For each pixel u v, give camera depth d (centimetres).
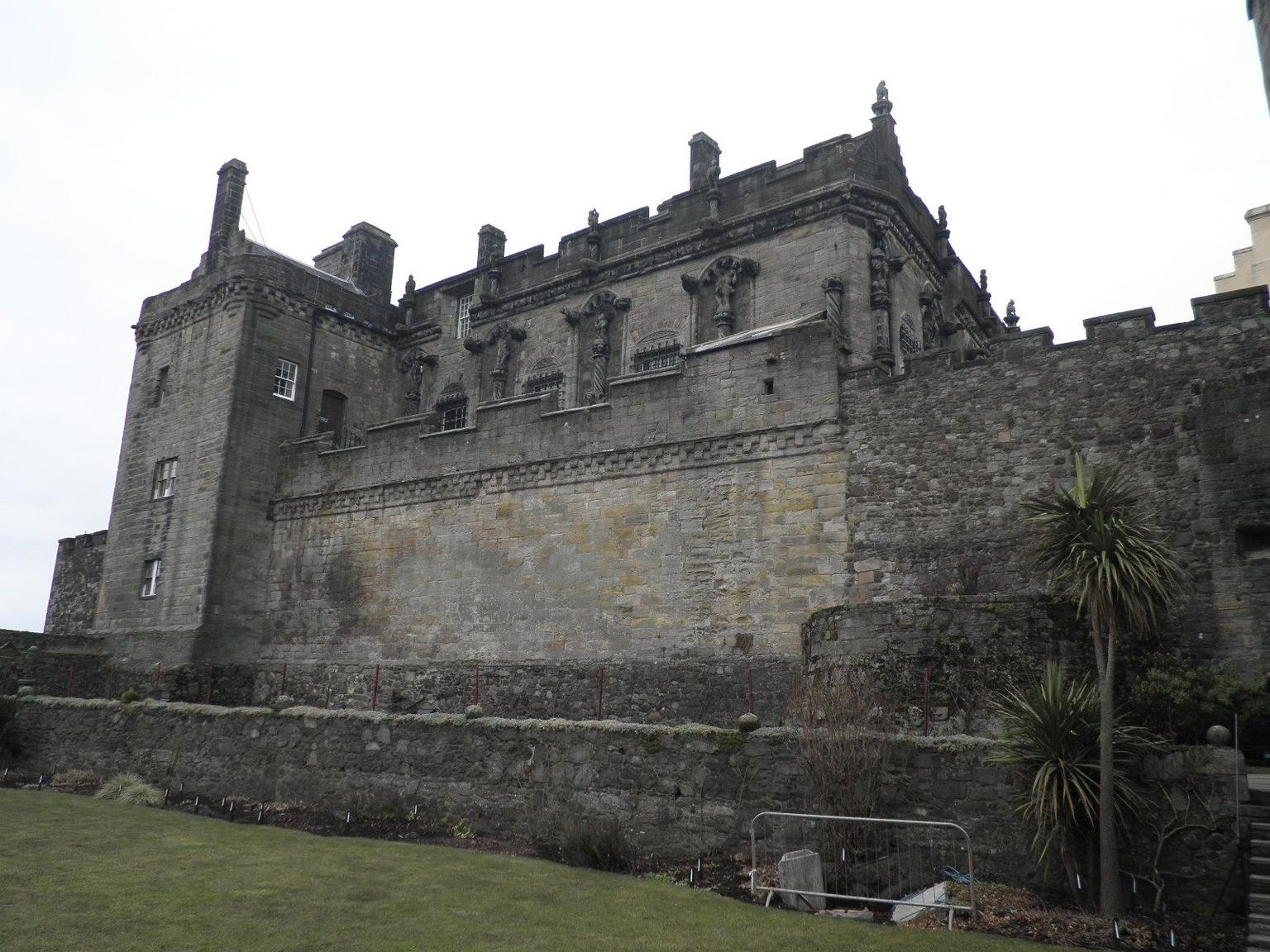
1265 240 3781
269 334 3197
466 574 2536
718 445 2178
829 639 1569
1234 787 1048
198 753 1912
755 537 2083
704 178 3005
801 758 1266
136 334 3528
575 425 2422
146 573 3144
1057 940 977
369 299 3619
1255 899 988
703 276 2830
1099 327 1802
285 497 3047
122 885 1093
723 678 2038
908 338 2722
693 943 921
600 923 986
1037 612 1391
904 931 988
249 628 2950
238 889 1090
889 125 2734
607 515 2311
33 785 1984
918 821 1073
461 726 1595
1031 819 1127
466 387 3394
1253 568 1488
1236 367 1658
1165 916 1027
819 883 1138
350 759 1705
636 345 2952
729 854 1279
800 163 2714
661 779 1366
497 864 1272
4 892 1043
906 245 2775
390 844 1415
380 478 2808
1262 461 1518
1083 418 1777
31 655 2908
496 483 2536
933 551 1869
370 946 884
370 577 2753
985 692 1376
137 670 2959
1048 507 1264
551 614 2341
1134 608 1134
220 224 3412
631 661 2177
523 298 3294
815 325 2117
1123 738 1116
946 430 1914
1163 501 1656
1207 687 1349
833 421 2048
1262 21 1353
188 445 3155
